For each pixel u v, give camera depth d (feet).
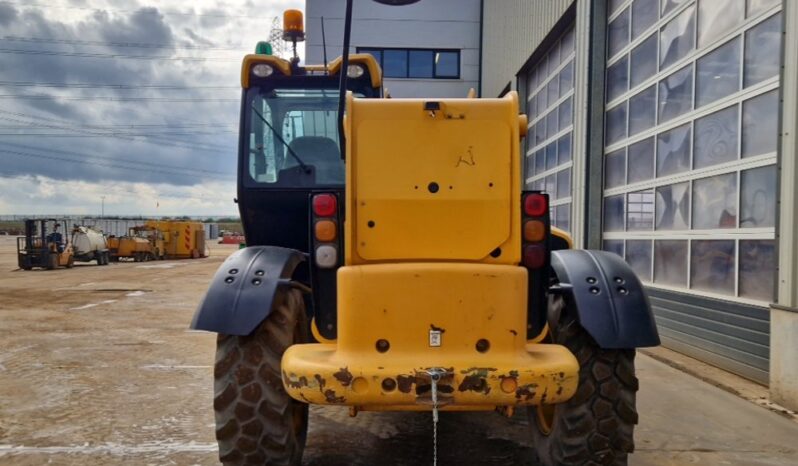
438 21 67.46
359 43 66.59
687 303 23.67
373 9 66.74
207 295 10.73
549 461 11.59
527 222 10.40
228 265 11.28
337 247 10.42
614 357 10.81
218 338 10.97
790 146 17.15
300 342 11.94
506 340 9.63
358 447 14.38
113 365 23.11
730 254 21.17
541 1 40.50
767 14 19.35
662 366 22.58
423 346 9.58
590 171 32.19
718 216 21.94
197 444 14.57
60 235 81.10
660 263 26.13
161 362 23.67
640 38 28.30
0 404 17.81
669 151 25.53
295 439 11.15
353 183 10.12
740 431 15.42
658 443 14.60
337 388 9.23
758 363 19.47
